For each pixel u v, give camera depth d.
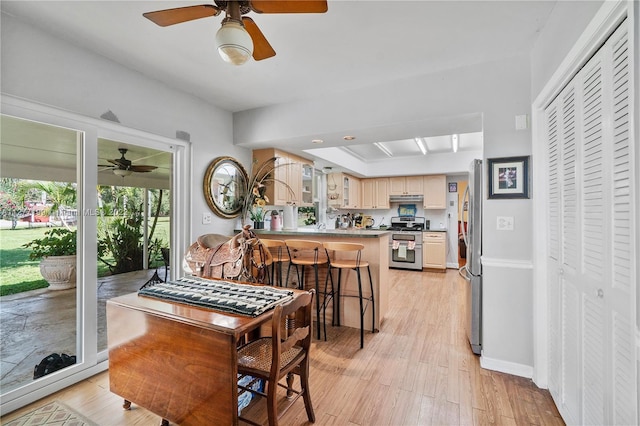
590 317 1.43
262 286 2.07
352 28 2.02
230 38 1.37
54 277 2.21
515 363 2.32
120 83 2.52
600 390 1.33
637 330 0.99
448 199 6.82
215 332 1.46
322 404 1.98
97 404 1.99
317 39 2.15
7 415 1.88
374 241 3.20
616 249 1.20
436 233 6.40
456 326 3.32
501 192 2.35
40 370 2.09
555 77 1.75
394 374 2.34
